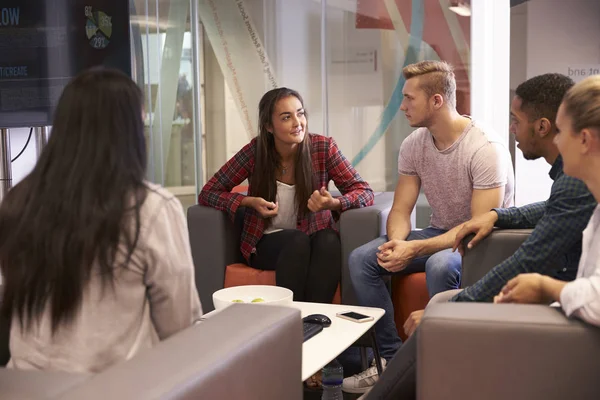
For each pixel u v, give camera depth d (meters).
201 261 3.35
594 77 1.51
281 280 3.10
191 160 4.81
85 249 1.33
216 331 1.39
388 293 2.96
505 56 4.40
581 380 1.39
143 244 1.39
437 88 2.90
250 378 1.34
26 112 3.64
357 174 3.39
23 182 1.41
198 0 4.79
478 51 4.41
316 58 4.72
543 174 5.14
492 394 1.42
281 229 3.35
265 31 4.79
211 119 4.91
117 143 1.38
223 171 3.41
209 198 3.34
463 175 2.92
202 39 4.84
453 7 4.41
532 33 5.09
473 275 2.47
